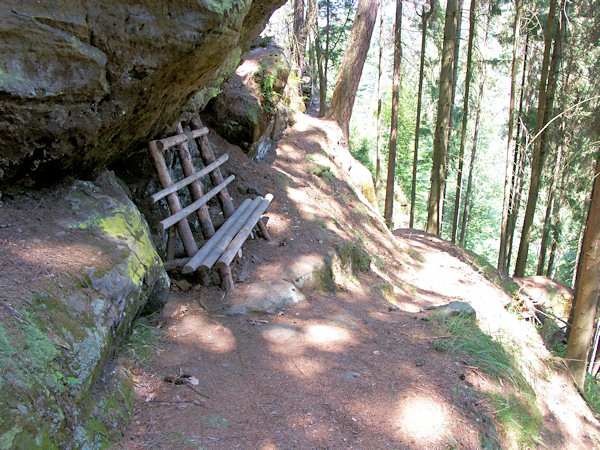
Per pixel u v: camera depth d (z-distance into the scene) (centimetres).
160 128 429
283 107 958
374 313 484
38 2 246
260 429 254
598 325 800
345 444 249
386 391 304
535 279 1198
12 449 161
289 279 480
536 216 2070
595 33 1070
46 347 199
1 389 169
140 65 303
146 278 317
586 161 1123
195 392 284
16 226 271
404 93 2184
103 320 247
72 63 268
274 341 367
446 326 434
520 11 1092
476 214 2545
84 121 296
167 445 230
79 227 293
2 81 240
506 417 312
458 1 1408
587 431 440
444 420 280
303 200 704
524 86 1405
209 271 454
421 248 1120
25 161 287
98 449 209
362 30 1180
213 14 309
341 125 1197
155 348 327
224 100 706
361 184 1120
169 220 415
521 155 1344
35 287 220
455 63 1423
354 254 640
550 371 502
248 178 677
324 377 318
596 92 1104
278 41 923
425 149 2334
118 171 460
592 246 532
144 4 284
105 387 243
